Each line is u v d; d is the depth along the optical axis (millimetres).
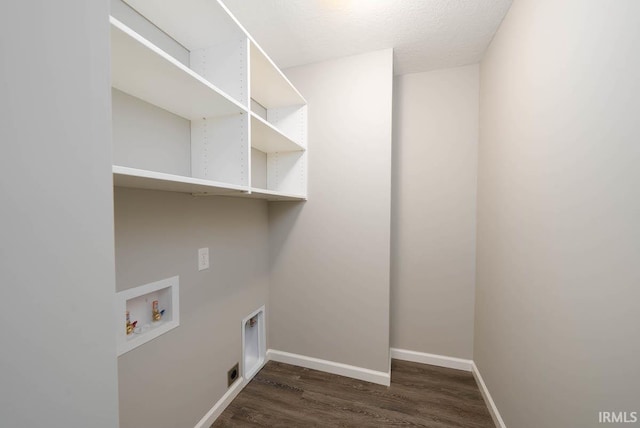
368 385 1700
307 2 1275
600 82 688
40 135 367
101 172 443
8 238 337
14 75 341
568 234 821
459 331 1925
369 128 1721
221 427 1369
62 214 392
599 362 700
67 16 397
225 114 1140
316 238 1867
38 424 368
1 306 333
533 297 1027
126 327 970
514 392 1186
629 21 599
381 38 1563
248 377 1719
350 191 1772
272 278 1991
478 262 1808
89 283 427
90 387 430
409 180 2014
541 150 979
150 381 1060
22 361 352
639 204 585
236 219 1614
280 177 1904
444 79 1928
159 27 1032
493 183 1503
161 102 1012
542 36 979
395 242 2051
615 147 644
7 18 334
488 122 1615
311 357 1900
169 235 1140
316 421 1397
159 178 698
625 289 625
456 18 1381
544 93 962
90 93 427
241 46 1104
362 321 1768
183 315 1219
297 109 1853
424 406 1509
